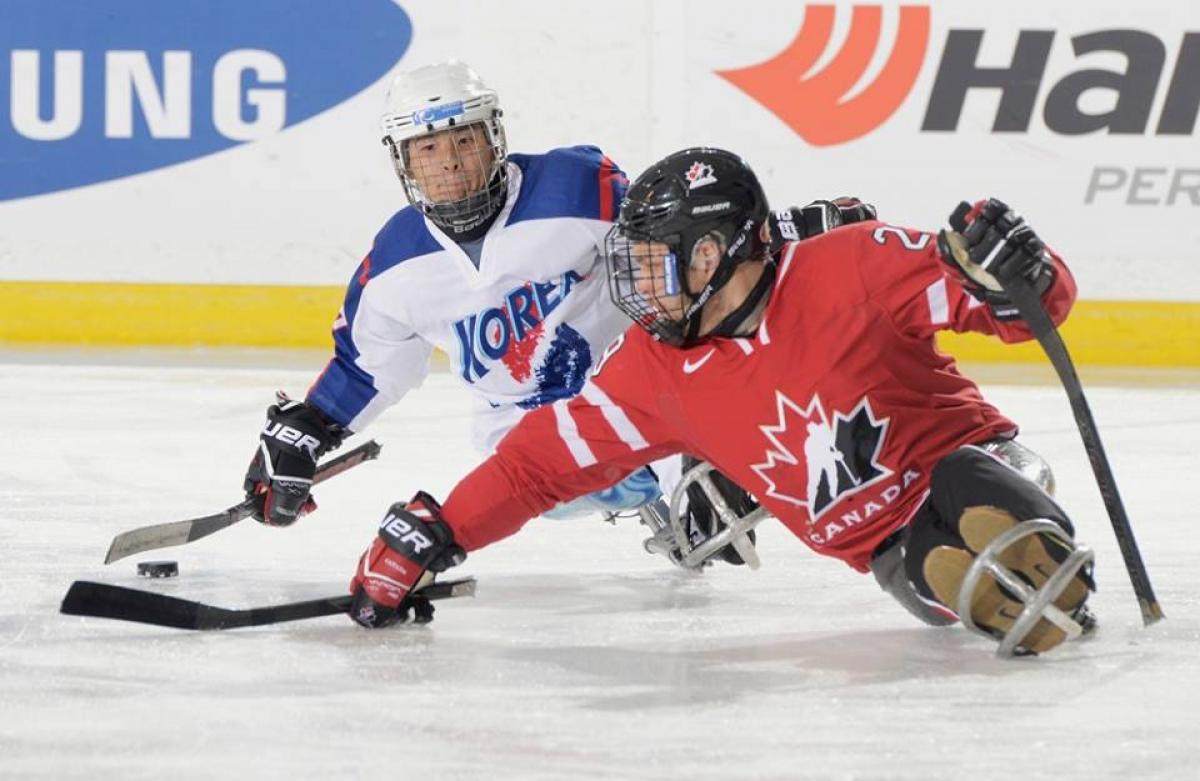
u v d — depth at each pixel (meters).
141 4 32.97
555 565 14.87
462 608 12.95
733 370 11.02
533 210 14.18
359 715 9.76
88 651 11.35
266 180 33.22
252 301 33.38
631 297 11.04
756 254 10.84
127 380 28.36
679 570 14.62
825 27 32.25
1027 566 10.48
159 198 33.28
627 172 33.03
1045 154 32.03
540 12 32.78
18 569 14.39
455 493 11.74
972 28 31.95
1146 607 10.66
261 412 25.08
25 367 29.77
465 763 8.84
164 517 17.03
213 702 10.05
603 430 11.54
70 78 33.19
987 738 9.25
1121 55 31.73
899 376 10.88
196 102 33.12
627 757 8.94
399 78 13.72
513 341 14.54
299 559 15.09
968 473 10.52
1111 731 9.36
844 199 14.05
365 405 14.41
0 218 33.47
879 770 8.71
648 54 32.72
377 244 14.38
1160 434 23.44
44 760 8.88
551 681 10.58
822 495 11.23
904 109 32.22
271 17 32.94
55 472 19.77
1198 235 31.86
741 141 32.66
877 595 13.38
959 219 10.14
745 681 10.56
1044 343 10.35
